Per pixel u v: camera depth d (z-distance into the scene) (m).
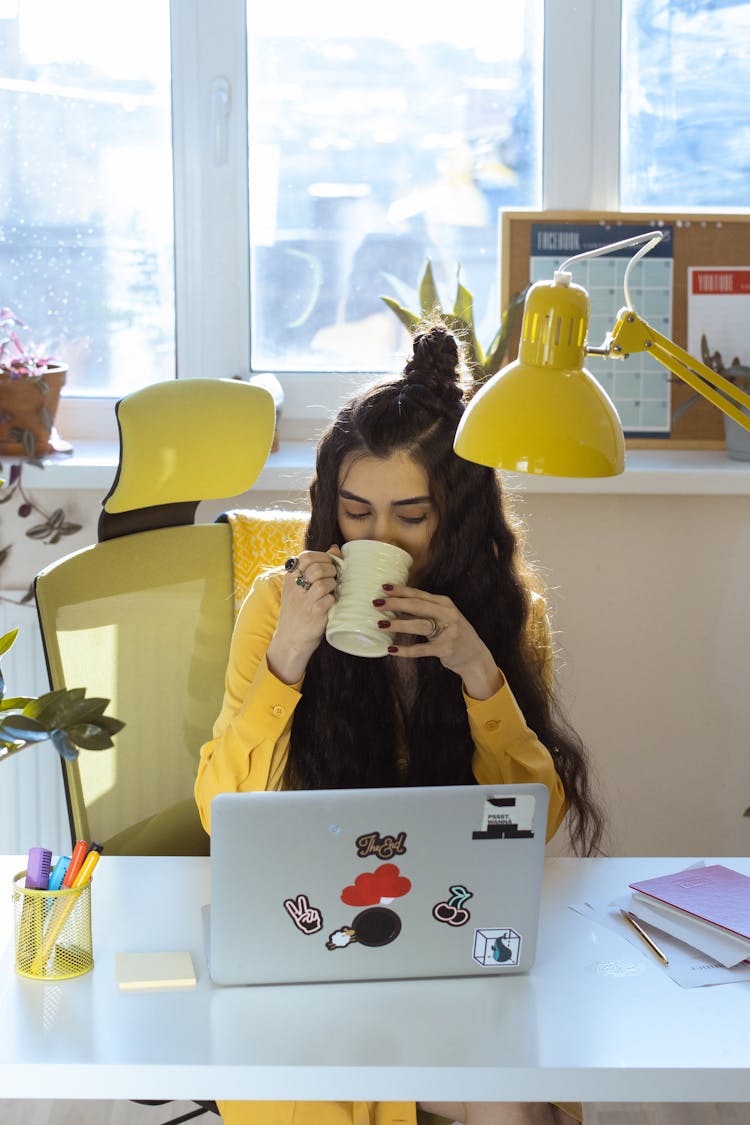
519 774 1.53
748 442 2.42
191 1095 1.07
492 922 1.21
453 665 1.43
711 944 1.27
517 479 2.37
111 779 1.79
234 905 1.17
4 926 1.31
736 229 2.50
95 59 2.50
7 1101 2.12
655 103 2.53
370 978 1.21
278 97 2.52
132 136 2.53
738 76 2.52
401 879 1.18
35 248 2.56
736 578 2.51
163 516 1.89
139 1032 1.11
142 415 1.77
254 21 2.49
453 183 2.55
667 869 1.46
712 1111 2.12
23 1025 1.12
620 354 1.21
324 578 1.38
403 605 1.34
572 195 2.53
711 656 2.54
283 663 1.44
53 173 2.53
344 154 2.54
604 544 2.49
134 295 2.59
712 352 2.51
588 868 1.46
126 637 1.80
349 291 2.59
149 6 2.48
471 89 2.52
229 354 2.57
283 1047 1.09
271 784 1.50
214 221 2.52
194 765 1.88
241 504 2.45
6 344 2.47
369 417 1.48
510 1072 1.07
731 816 2.59
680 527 2.49
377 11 2.49
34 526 2.45
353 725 1.54
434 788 1.18
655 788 2.58
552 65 2.48
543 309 1.14
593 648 2.53
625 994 1.19
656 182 2.56
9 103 2.50
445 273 2.58
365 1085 1.07
